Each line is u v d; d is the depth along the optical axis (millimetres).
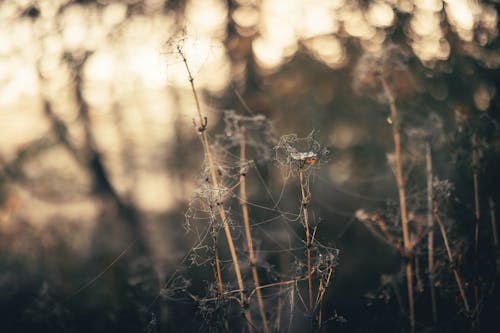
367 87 3410
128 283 2361
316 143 1297
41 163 4316
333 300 2518
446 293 1776
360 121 4473
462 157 1939
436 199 1725
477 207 1720
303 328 1895
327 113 4773
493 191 2250
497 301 1801
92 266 3525
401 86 3146
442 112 2988
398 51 2045
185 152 5348
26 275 3473
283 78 5027
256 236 2492
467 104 2811
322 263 1389
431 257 1729
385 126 4219
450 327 1746
